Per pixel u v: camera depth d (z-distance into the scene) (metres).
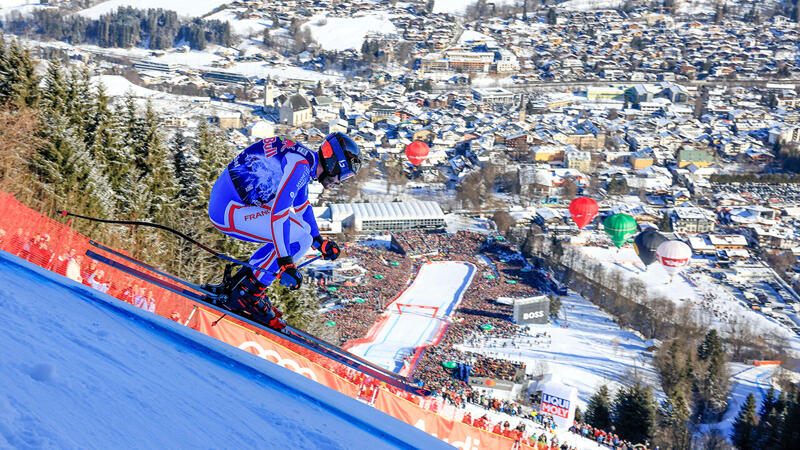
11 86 34.66
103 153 34.31
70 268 13.98
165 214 32.53
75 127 33.78
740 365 63.31
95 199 27.95
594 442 38.53
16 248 13.83
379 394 15.26
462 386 52.66
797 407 40.28
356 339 65.44
